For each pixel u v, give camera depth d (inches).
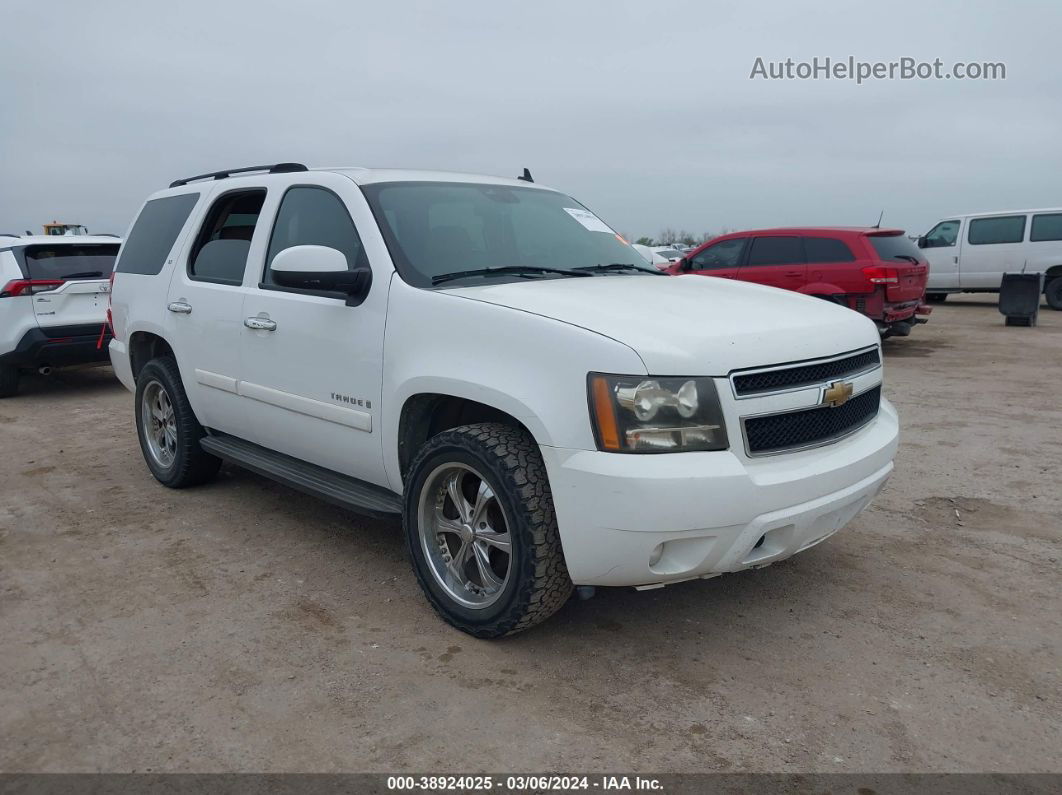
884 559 163.3
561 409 114.1
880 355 145.5
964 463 228.4
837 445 128.6
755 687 118.0
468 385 124.0
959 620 137.5
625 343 112.2
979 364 406.9
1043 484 208.2
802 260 434.6
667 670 122.7
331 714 112.1
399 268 142.1
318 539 177.3
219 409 186.7
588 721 110.1
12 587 154.6
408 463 141.9
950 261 721.0
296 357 158.1
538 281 145.7
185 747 105.4
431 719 110.7
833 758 102.0
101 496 209.8
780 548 120.2
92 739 107.2
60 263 352.5
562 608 143.1
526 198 179.2
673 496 108.4
